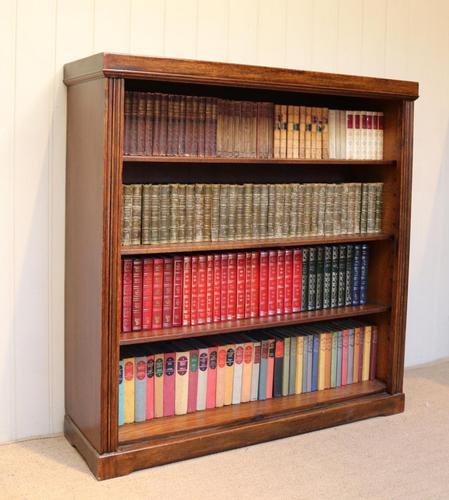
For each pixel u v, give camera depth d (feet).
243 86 9.62
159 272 9.96
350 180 12.43
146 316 9.94
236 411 10.46
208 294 10.40
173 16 10.78
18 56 9.70
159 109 9.78
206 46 11.13
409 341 14.11
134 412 9.95
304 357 11.25
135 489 8.93
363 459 9.91
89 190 9.23
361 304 11.76
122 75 8.64
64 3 9.91
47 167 10.05
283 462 9.77
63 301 10.37
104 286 8.89
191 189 10.07
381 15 12.91
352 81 10.37
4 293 9.98
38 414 10.39
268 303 10.93
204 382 10.44
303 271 11.17
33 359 10.27
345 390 11.46
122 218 9.57
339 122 11.24
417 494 8.98
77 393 9.95
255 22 11.55
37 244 10.11
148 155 9.77
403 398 11.64
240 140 10.46
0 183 9.77
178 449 9.66
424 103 13.66
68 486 8.95
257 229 10.68
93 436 9.37
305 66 12.15
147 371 9.96
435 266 14.25
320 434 10.73
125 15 10.39
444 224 14.25
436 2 13.58
